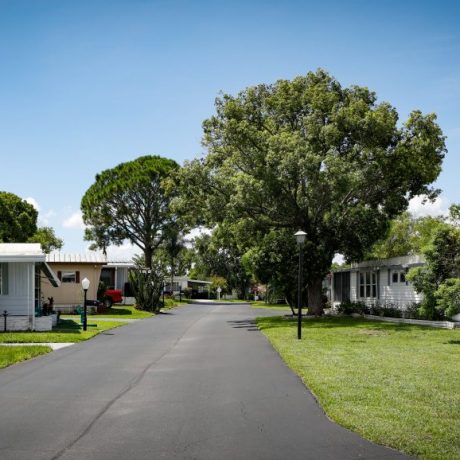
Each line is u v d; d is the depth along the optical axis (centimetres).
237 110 3278
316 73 3250
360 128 2947
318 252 3100
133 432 789
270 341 1962
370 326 2492
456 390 1038
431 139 3019
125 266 4844
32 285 2439
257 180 2973
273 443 735
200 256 8644
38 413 902
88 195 5819
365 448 711
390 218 3341
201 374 1258
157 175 5606
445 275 1931
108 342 1964
